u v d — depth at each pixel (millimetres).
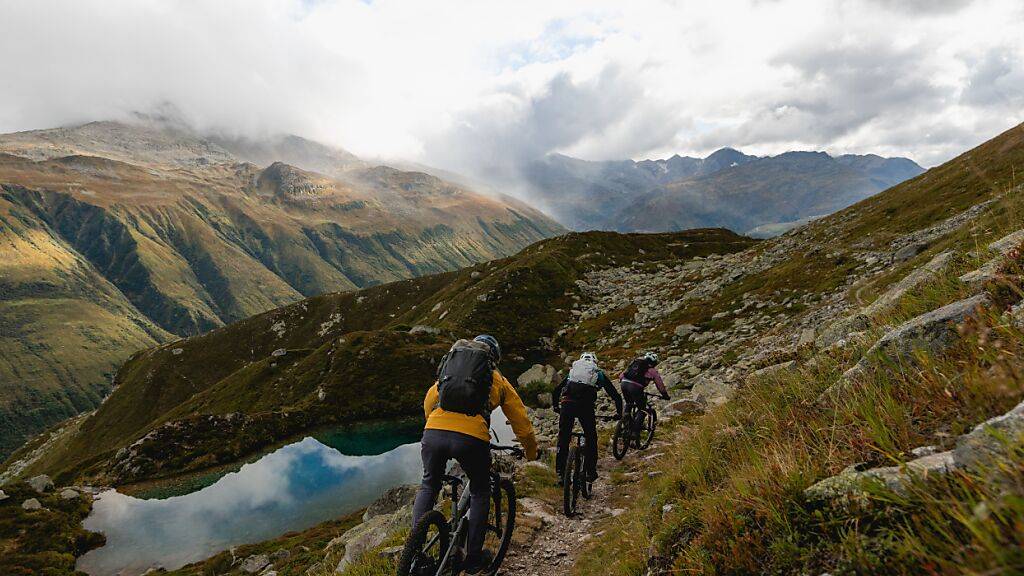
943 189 51312
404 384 80375
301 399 82438
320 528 37844
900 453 2889
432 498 5348
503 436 28984
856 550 2617
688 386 27141
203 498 51969
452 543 5535
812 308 34250
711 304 52844
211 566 33344
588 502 10539
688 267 92688
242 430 69750
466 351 5750
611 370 45500
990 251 5215
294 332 169500
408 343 89188
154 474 62125
